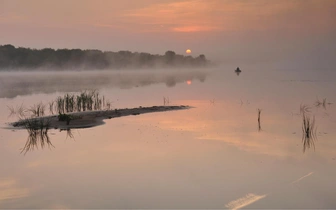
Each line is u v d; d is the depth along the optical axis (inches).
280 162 408.2
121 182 349.4
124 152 464.4
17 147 505.0
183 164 405.1
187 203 297.4
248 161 413.4
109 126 660.7
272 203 294.2
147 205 295.3
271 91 1373.0
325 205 288.4
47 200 308.8
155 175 368.8
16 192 327.9
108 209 288.8
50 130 629.6
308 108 869.8
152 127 644.7
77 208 291.4
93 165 408.8
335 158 421.4
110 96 1264.8
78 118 738.2
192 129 619.5
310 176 355.9
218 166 395.9
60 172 385.1
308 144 493.7
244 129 612.4
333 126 625.6
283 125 647.8
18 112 892.6
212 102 1048.8
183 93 1370.6
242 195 311.6
